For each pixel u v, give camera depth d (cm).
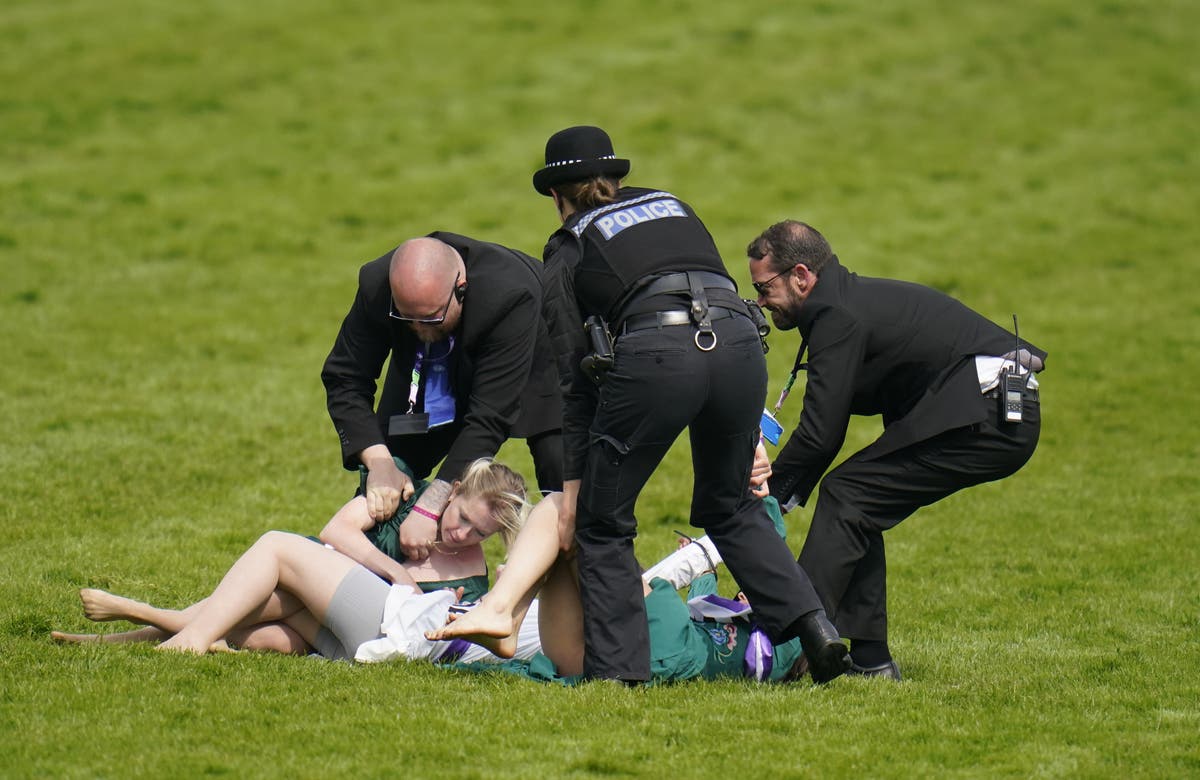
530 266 2205
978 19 8494
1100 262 5606
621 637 1811
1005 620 2445
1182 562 2842
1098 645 2258
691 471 3578
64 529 2784
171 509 3016
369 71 7519
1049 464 3672
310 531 2934
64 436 3512
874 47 8038
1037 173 6531
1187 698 1862
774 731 1667
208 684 1745
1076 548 2953
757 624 1919
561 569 1902
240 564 1925
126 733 1577
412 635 1912
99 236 5462
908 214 6044
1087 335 4859
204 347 4444
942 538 3053
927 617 2478
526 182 6247
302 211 5847
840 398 1952
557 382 2311
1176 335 4850
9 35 7794
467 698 1742
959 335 1988
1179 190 6356
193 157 6378
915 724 1700
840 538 1969
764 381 1802
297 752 1547
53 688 1702
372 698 1728
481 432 2128
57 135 6519
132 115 6812
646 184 6225
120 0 8512
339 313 4856
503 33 8138
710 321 1745
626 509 1806
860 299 1977
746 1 8725
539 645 1981
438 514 2062
